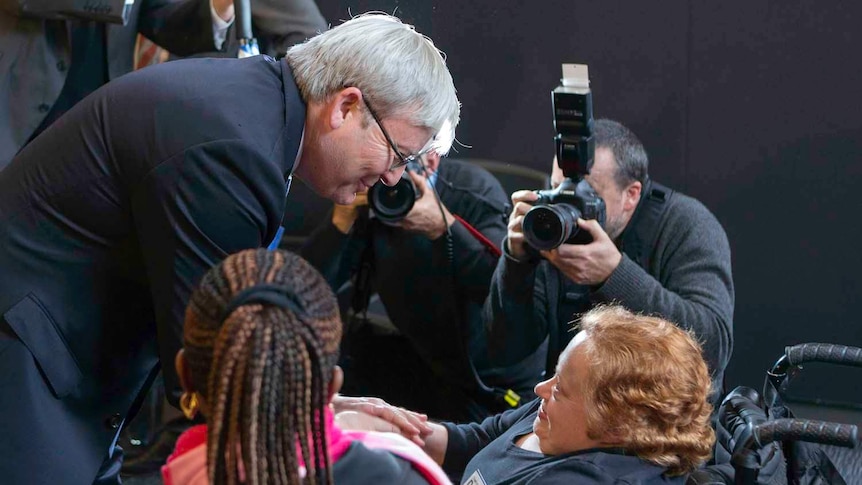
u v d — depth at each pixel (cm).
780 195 357
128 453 309
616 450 172
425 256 283
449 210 299
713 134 362
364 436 129
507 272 248
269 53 311
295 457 111
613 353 170
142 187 164
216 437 110
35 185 173
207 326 115
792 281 358
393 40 175
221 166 162
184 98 166
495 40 379
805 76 349
